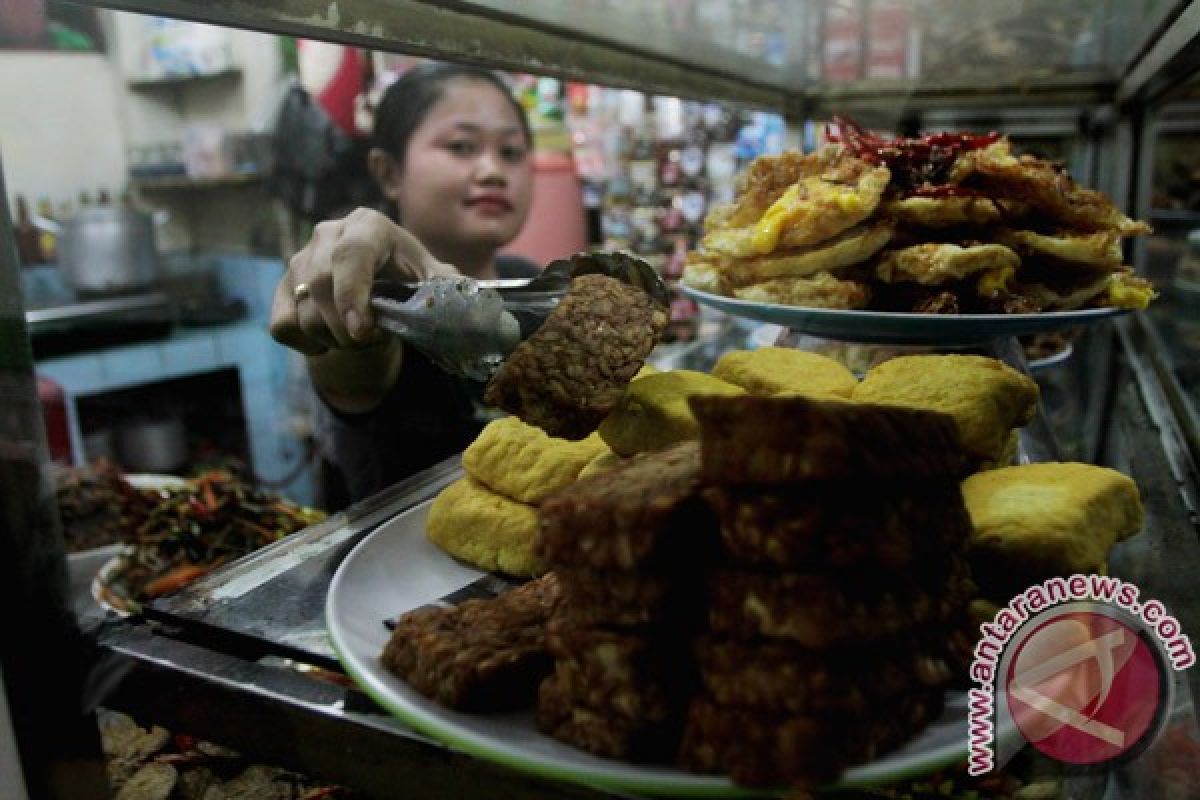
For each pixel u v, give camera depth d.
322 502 1.91
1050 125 2.20
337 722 0.63
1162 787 0.60
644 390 0.83
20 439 0.66
